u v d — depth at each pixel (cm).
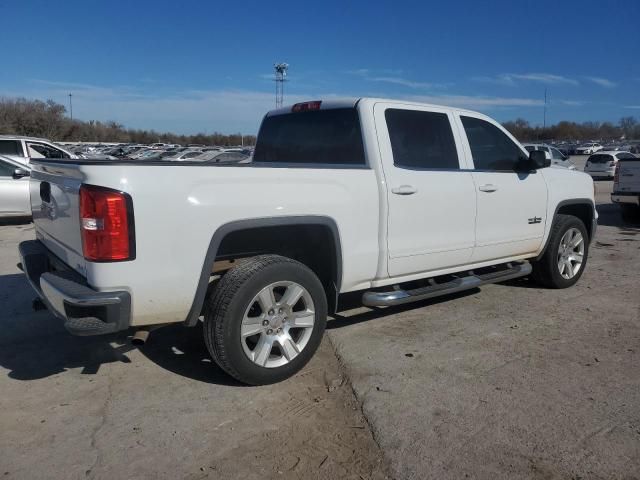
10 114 7144
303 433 337
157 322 364
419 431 338
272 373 392
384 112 474
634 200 1266
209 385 399
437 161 502
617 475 296
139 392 389
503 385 399
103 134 8769
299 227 421
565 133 10744
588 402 374
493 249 551
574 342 482
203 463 307
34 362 441
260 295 380
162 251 348
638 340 488
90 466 303
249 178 379
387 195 450
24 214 1202
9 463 305
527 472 299
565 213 686
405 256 471
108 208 330
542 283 650
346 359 444
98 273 335
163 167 348
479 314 557
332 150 493
